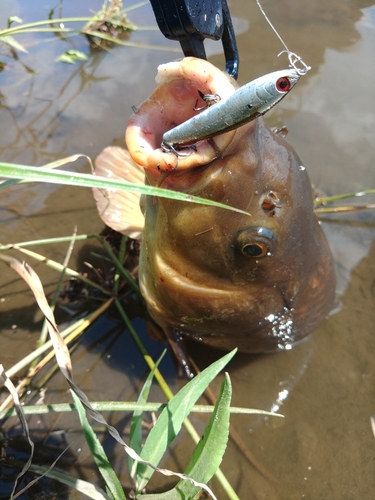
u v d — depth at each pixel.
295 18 1.41
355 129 1.07
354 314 0.78
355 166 1.00
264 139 0.44
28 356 0.65
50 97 1.15
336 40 1.33
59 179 0.35
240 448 0.64
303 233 0.50
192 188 0.42
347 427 0.67
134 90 1.17
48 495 0.57
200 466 0.45
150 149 0.39
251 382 0.71
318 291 0.62
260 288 0.53
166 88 0.39
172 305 0.56
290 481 0.61
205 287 0.52
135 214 0.80
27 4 1.47
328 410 0.69
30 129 1.05
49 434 0.62
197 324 0.59
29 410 0.51
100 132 1.05
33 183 0.93
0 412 0.52
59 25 1.38
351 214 0.92
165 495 0.48
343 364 0.73
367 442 0.65
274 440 0.66
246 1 1.47
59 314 0.76
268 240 0.46
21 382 0.65
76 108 1.11
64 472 0.59
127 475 0.59
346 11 1.44
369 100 1.14
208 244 0.46
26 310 0.76
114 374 0.70
